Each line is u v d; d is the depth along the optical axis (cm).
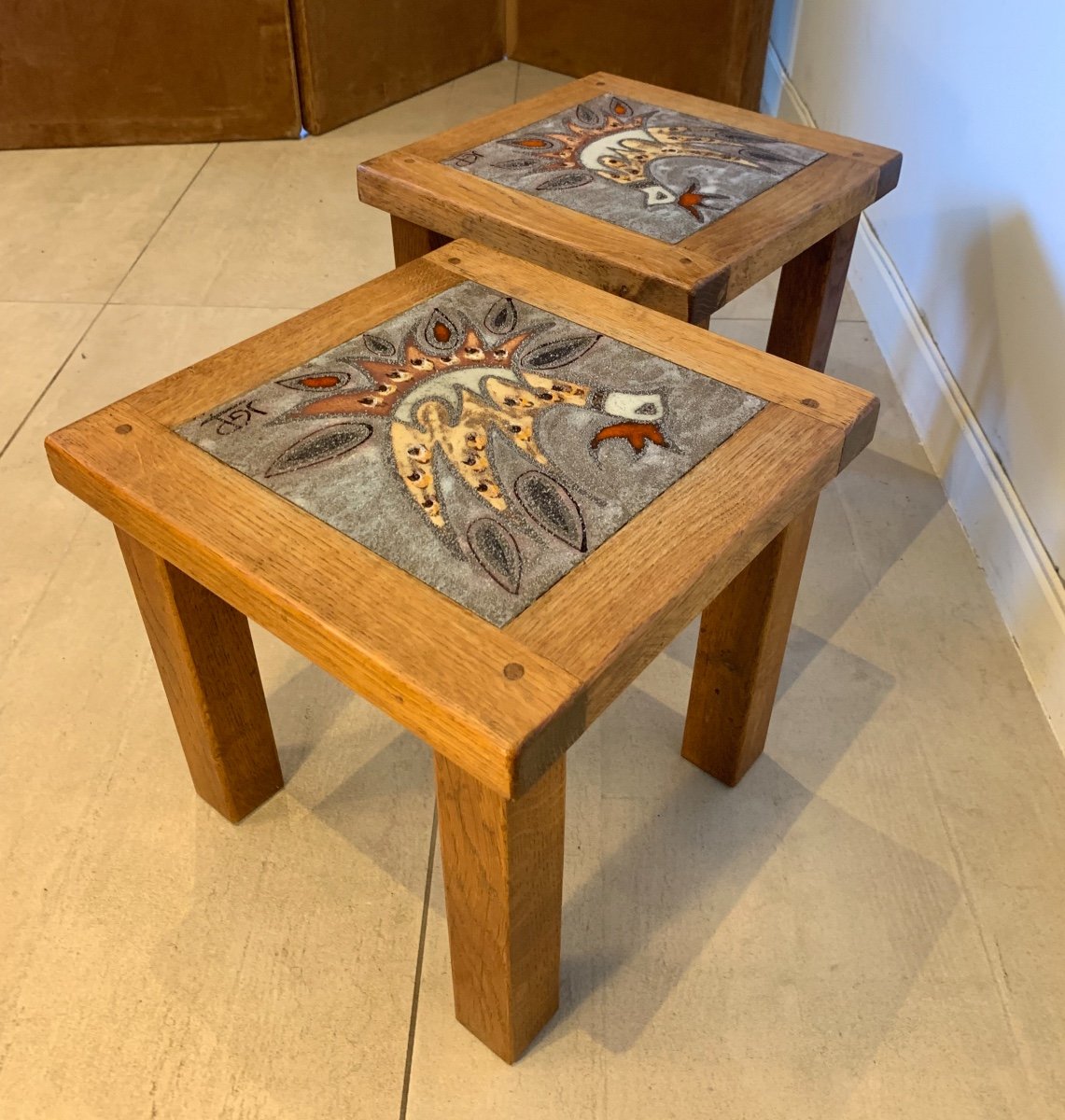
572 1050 105
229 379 101
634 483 89
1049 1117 101
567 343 108
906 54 196
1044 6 144
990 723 139
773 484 89
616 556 82
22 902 117
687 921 116
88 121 277
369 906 117
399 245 146
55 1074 103
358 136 289
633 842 124
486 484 88
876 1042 106
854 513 172
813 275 146
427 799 129
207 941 114
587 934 115
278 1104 101
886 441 188
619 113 157
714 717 125
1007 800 130
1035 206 148
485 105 305
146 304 220
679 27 285
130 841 123
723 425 96
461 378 102
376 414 97
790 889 120
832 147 147
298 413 97
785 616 114
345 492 87
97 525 168
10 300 221
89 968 111
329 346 106
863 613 154
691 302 114
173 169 272
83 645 148
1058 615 138
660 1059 105
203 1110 100
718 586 85
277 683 143
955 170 175
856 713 140
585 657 73
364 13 281
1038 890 120
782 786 131
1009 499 154
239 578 80
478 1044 106
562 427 96
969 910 118
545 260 124
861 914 117
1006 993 110
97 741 135
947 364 180
